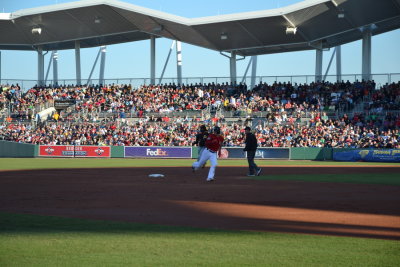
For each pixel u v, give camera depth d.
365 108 48.88
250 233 8.11
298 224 9.01
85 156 47.81
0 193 14.16
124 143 48.62
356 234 8.06
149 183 17.34
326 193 14.20
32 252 6.73
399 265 6.13
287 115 50.25
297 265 6.13
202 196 13.30
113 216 9.93
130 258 6.45
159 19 55.06
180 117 52.50
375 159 39.31
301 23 51.91
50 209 10.92
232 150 44.88
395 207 11.30
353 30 51.09
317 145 43.81
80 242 7.39
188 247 7.07
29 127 53.69
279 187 15.93
